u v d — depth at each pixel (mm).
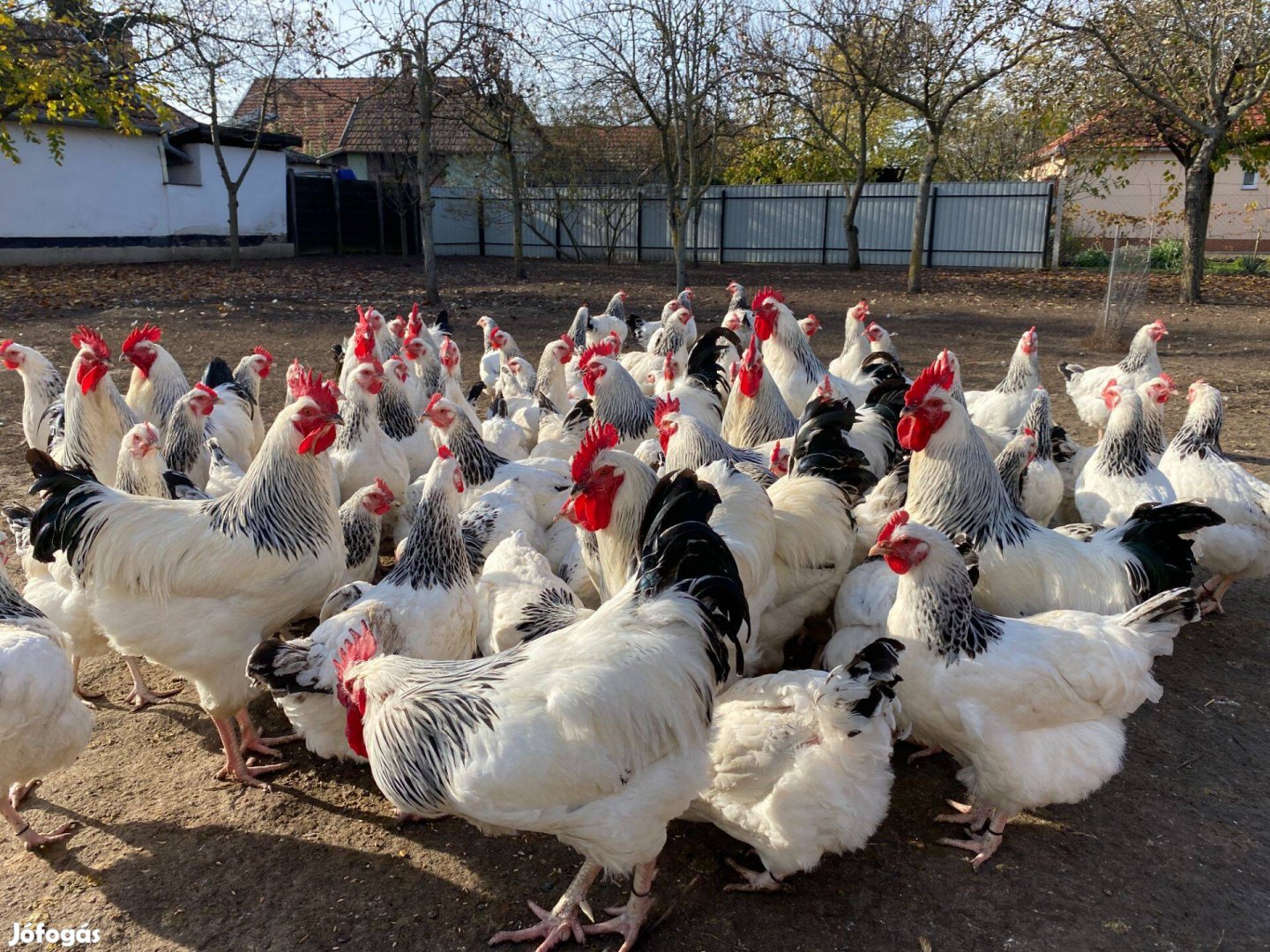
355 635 2518
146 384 4754
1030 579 3055
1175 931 2273
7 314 11414
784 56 13828
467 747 2053
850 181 21156
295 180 20844
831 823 2240
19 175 15852
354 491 4176
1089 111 13250
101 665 3588
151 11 14188
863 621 2930
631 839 2092
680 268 13898
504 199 20641
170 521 2756
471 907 2379
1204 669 3572
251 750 3018
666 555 2371
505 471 4129
